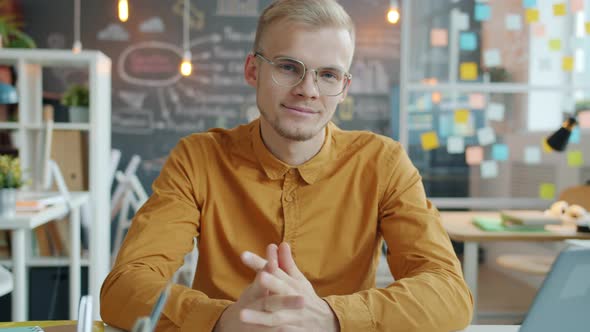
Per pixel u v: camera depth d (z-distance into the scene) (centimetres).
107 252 361
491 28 454
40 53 313
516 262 321
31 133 326
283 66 108
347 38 109
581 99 456
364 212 122
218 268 121
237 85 449
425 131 457
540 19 453
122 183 415
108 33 440
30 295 320
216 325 88
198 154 123
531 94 457
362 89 453
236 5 447
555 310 66
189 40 445
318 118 109
